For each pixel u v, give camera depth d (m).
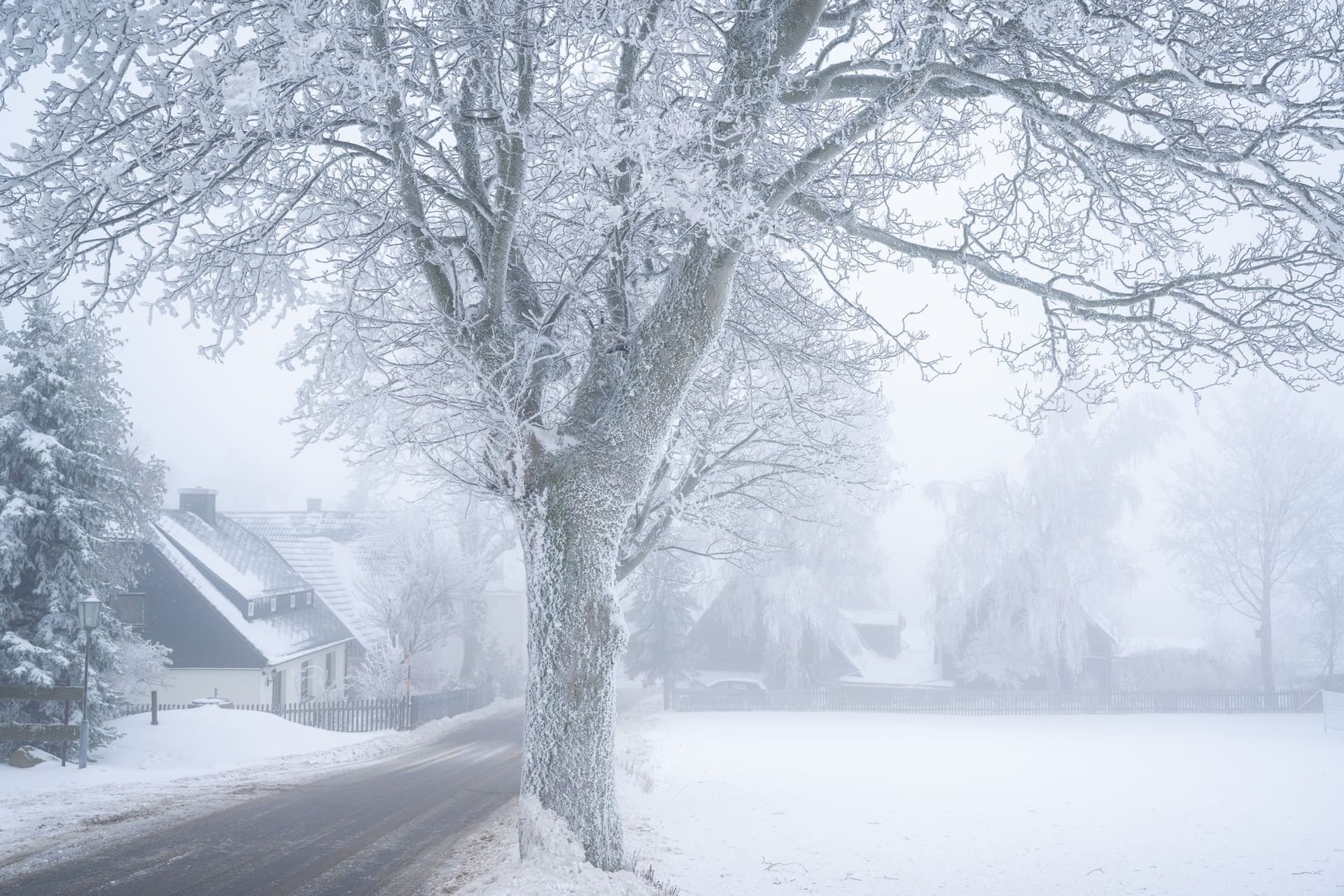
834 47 8.56
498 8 6.71
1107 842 12.52
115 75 5.93
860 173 9.43
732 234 6.65
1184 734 29.00
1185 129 7.51
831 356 11.26
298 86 6.52
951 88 7.86
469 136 7.78
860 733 28.83
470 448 9.29
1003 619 37.66
